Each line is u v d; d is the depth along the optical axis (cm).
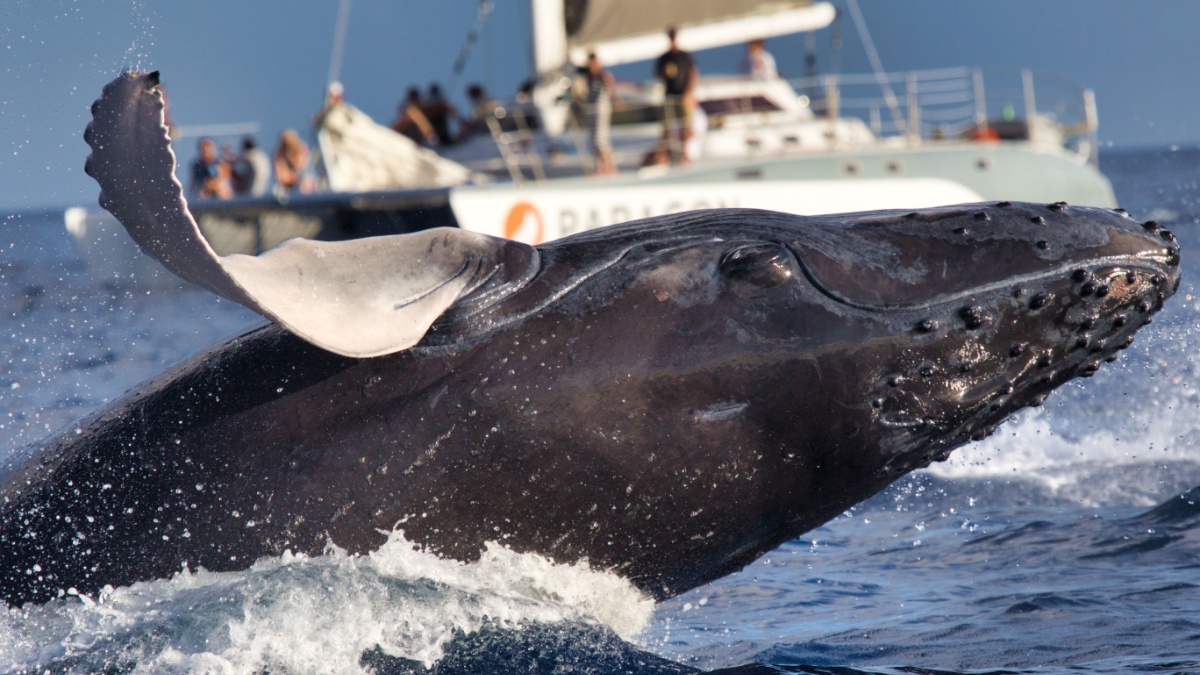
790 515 2522
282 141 11269
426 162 10050
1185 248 10919
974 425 2477
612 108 10150
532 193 8769
